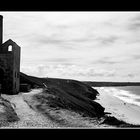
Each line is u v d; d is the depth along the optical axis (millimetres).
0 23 39469
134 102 107375
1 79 36656
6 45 37188
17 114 22859
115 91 184750
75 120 21234
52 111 25016
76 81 126250
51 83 87000
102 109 66188
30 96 34781
